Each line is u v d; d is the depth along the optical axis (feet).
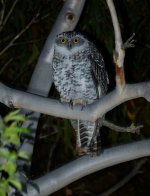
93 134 17.62
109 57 23.77
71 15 19.12
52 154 28.63
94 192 30.91
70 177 15.93
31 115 17.70
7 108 24.07
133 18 24.21
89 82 19.63
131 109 24.86
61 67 19.48
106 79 20.40
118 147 15.74
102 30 23.32
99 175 31.35
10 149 16.11
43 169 28.66
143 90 13.29
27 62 24.43
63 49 19.30
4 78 25.70
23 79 25.45
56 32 19.39
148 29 24.79
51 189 16.05
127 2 24.21
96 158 15.76
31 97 13.99
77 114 14.08
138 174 30.01
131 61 24.95
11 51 25.61
